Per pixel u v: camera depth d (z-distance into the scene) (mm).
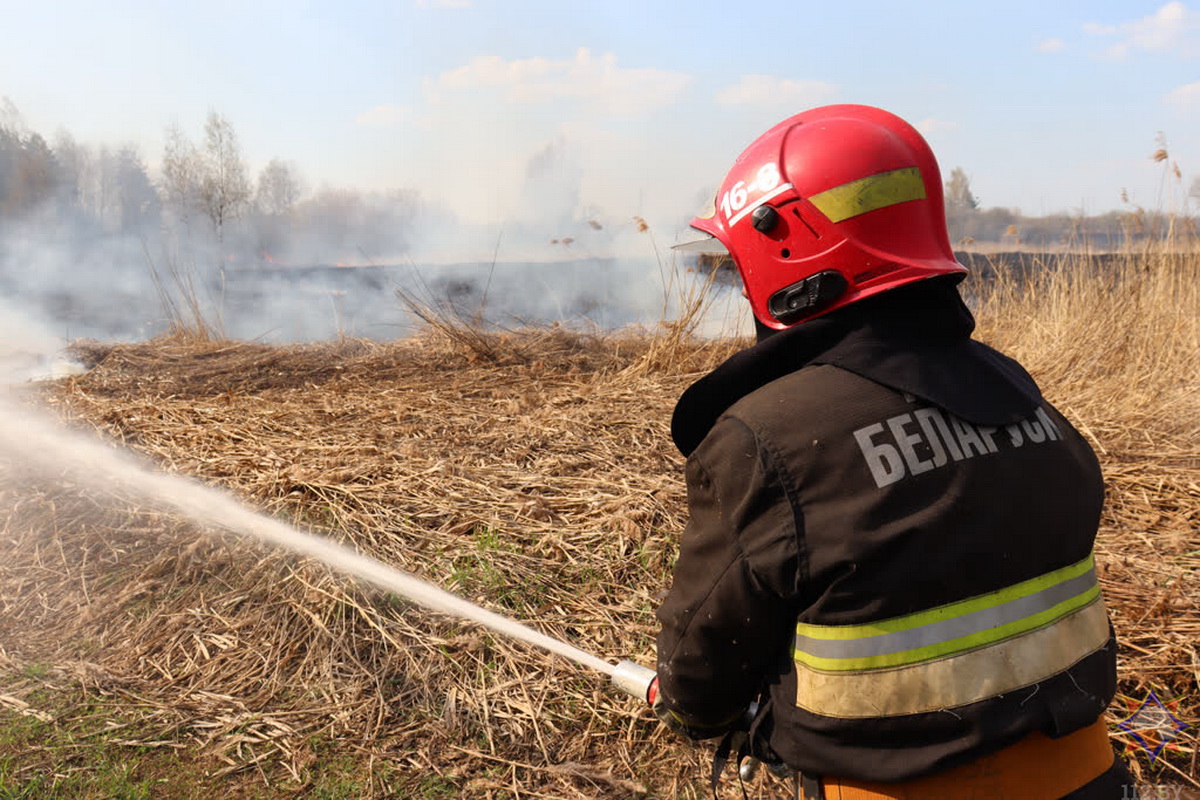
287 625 3080
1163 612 3010
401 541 3523
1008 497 1284
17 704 2727
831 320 1398
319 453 4410
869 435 1265
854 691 1240
